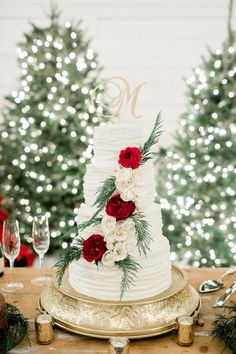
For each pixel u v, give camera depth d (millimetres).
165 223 3678
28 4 4805
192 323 1459
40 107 3750
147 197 1669
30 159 3908
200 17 4832
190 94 3672
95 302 1533
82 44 3988
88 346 1460
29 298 1787
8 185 3982
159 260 1621
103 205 1564
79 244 1642
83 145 3855
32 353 1419
